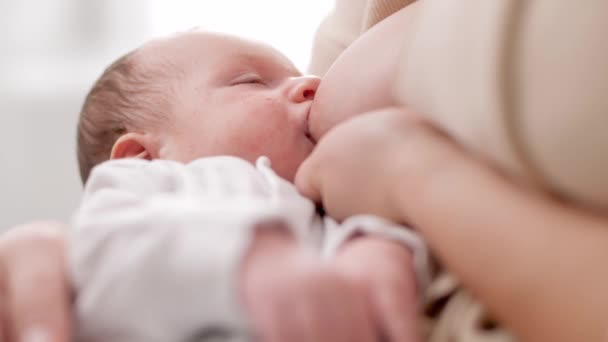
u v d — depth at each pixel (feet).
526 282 1.48
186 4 6.02
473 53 1.54
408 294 1.51
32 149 5.59
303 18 6.08
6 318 1.53
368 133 1.91
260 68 3.08
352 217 1.99
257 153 2.74
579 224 1.48
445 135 1.79
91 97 3.40
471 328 1.61
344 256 1.64
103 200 1.73
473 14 1.59
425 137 1.79
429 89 1.73
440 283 1.70
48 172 5.59
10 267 1.59
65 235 1.73
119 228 1.53
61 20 5.77
